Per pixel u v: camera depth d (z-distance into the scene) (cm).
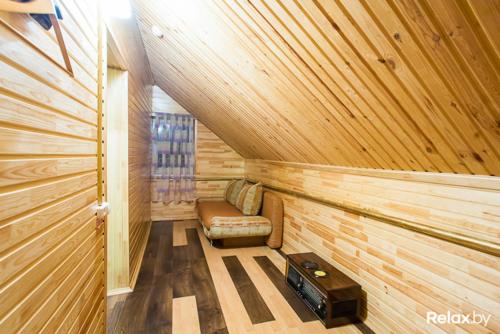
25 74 60
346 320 180
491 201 109
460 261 122
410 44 81
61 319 83
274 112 197
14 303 57
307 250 262
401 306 153
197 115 431
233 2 116
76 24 93
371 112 121
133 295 212
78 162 97
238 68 173
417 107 102
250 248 324
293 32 109
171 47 232
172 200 451
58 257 80
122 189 212
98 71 121
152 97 425
